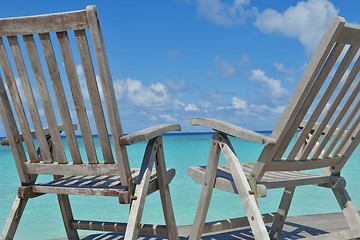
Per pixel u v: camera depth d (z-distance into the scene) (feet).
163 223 14.88
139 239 9.72
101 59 5.73
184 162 42.06
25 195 6.93
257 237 6.32
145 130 6.75
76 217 16.44
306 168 7.63
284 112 6.33
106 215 16.85
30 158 6.97
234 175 6.84
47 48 6.02
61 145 6.68
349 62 6.46
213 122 7.07
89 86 6.02
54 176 8.39
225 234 10.46
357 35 6.00
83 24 5.65
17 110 6.65
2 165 39.91
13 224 6.90
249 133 6.55
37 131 6.70
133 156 45.80
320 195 21.04
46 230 14.16
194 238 7.76
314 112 6.82
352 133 8.05
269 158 6.72
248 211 6.55
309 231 10.61
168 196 7.55
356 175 29.40
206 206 7.59
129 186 6.40
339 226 11.17
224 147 7.11
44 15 5.80
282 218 9.23
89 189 6.56
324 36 5.78
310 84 6.02
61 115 6.40
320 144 7.66
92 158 6.56
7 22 5.98
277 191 22.40
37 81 6.31
